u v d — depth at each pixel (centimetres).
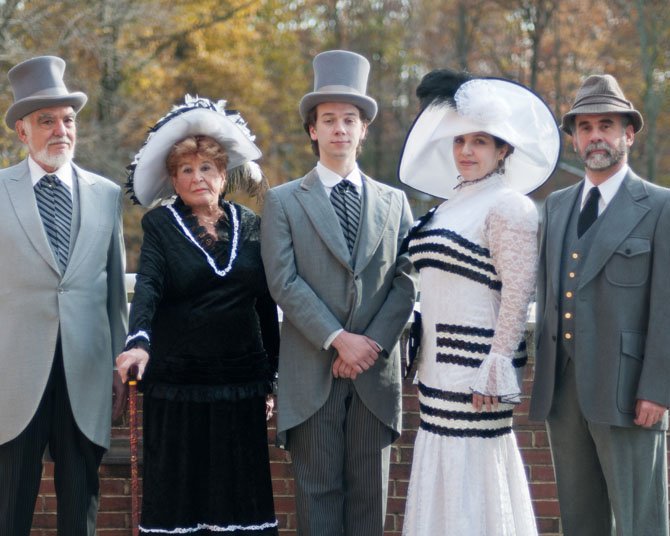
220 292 401
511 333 368
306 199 407
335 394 403
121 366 372
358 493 408
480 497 375
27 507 407
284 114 2792
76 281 407
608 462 379
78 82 1745
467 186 388
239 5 2308
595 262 380
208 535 402
